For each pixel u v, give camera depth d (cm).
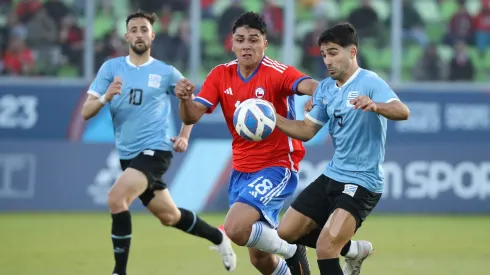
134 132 3338
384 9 6366
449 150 5988
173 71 3400
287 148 2888
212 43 6272
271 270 2891
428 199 5981
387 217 5788
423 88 6253
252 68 2867
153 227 5203
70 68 6181
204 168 5875
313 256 3938
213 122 5978
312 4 6378
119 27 6191
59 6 6188
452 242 4528
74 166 5872
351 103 2439
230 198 2995
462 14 6450
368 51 6350
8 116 6062
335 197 2620
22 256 3919
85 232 4869
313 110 2677
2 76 6178
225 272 3472
